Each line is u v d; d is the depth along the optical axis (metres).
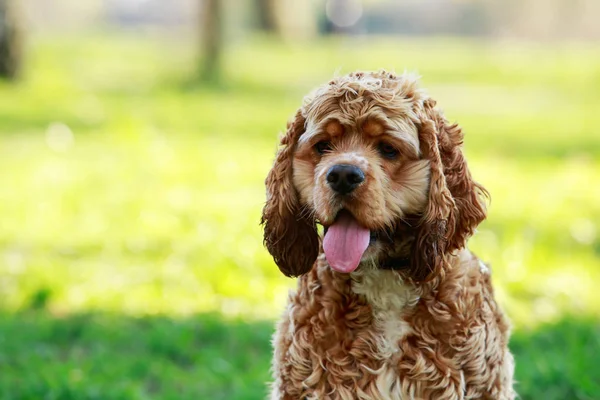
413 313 4.18
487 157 14.70
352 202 3.96
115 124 16.55
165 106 20.14
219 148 15.12
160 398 5.86
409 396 4.16
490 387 4.25
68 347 6.90
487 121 18.89
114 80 24.05
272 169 4.41
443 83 25.83
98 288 7.98
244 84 24.61
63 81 22.77
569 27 48.50
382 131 4.07
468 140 16.34
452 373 4.12
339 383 4.19
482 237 9.64
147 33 47.69
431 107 4.26
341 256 3.99
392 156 4.12
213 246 9.20
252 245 9.20
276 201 4.38
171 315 7.38
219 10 24.59
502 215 10.76
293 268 4.45
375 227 4.00
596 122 19.09
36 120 17.22
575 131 17.78
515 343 6.79
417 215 4.18
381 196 4.00
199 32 24.83
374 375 4.16
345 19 53.00
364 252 4.09
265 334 6.93
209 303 7.64
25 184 12.08
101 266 8.64
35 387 5.89
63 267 8.52
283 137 4.39
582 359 6.30
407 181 4.11
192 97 21.95
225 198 11.50
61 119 17.45
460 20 58.03
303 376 4.27
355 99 4.09
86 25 56.81
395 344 4.18
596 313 7.56
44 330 7.00
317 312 4.27
